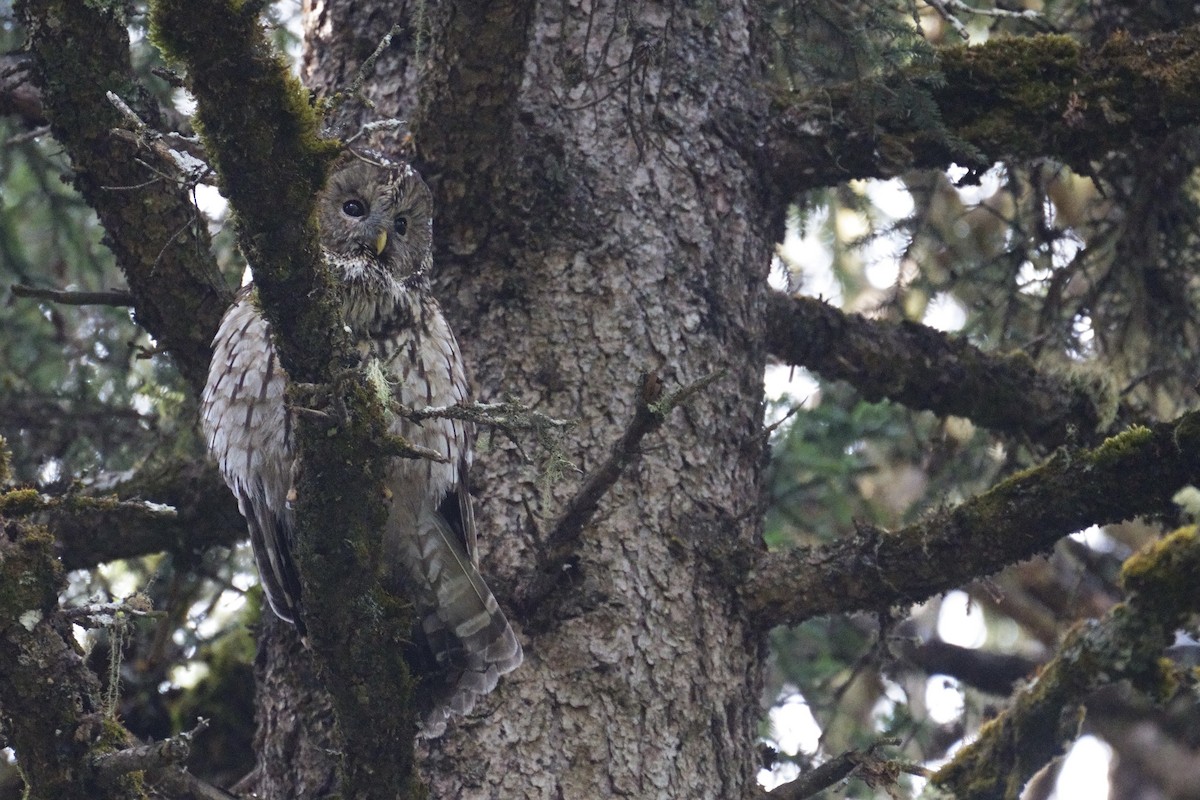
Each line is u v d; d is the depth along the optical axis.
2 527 7.27
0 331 14.68
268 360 9.99
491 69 9.57
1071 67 10.49
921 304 13.84
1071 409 12.38
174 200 9.72
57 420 13.84
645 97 10.70
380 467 7.30
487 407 7.05
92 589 13.60
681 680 9.37
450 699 9.23
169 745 7.15
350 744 7.75
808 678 15.52
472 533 9.72
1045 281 13.73
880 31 9.72
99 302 9.98
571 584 9.40
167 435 12.12
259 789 10.05
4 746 7.46
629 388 9.98
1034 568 19.14
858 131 10.72
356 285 10.43
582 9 10.77
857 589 9.67
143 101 9.44
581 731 9.06
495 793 8.88
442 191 10.23
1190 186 13.62
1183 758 21.48
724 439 10.22
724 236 10.70
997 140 10.48
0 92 11.04
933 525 9.57
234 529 11.45
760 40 11.23
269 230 6.76
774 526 15.00
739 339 10.55
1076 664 10.71
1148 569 10.67
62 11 9.16
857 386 12.38
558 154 10.45
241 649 14.14
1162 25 12.78
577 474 9.70
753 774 9.54
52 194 14.49
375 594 7.55
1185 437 9.02
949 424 15.08
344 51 11.38
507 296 10.19
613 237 10.35
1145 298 13.26
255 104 6.48
